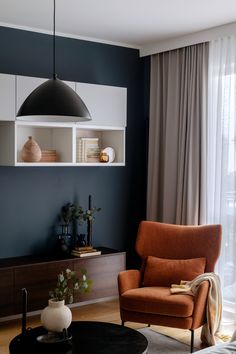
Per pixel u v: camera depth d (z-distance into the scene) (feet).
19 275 14.56
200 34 15.99
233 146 15.33
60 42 16.46
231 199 15.40
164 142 17.65
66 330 9.66
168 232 14.88
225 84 15.38
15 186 15.76
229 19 14.66
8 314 14.40
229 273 15.48
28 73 15.79
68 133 15.72
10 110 14.25
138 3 13.21
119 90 16.60
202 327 13.58
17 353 9.08
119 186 18.19
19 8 13.65
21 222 15.93
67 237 16.46
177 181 17.04
